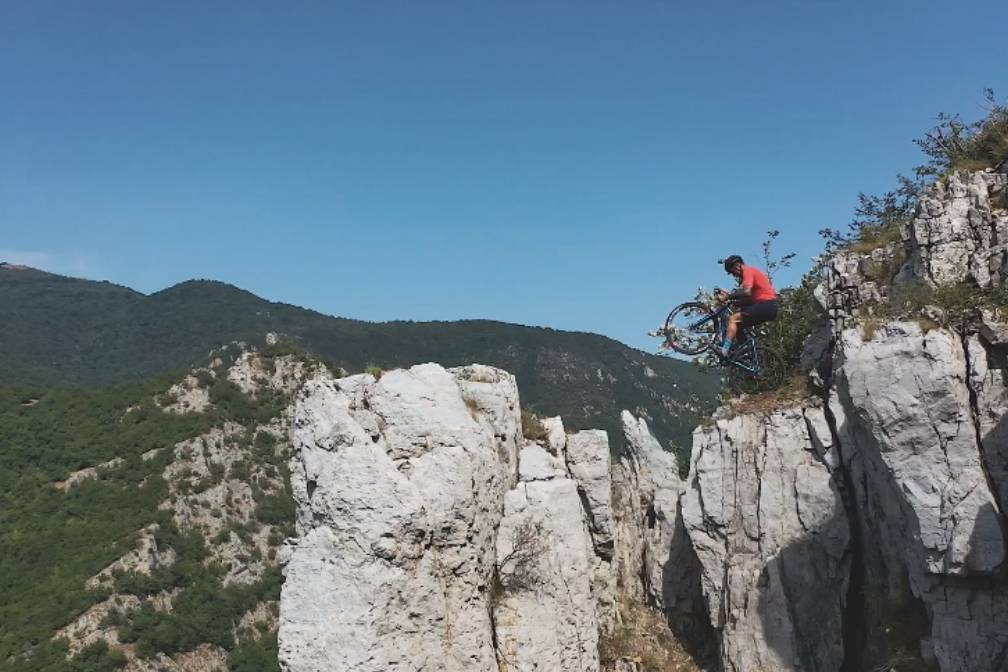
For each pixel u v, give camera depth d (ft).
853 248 52.95
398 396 46.14
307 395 46.91
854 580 48.47
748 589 50.21
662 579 58.29
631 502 61.11
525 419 58.29
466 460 45.21
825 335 52.95
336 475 43.29
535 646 46.06
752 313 52.80
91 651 142.41
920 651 42.47
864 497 47.44
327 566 42.19
